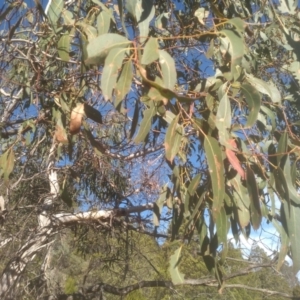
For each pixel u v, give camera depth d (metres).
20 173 4.14
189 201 2.13
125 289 5.76
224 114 1.85
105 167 4.52
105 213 4.93
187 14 3.07
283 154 1.90
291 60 2.86
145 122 1.89
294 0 2.70
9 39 2.83
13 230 4.51
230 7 2.83
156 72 1.99
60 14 2.43
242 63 2.05
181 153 2.48
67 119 3.02
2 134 3.77
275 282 5.52
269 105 2.43
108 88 1.60
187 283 5.41
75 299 5.70
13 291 4.41
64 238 5.72
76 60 3.10
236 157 1.81
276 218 2.07
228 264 5.35
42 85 3.06
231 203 2.01
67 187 4.59
